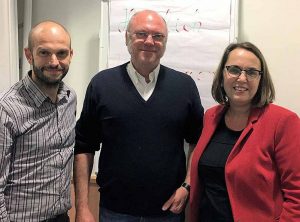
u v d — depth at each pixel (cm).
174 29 182
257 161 136
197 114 168
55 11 202
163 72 165
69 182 150
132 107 157
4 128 125
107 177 161
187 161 179
